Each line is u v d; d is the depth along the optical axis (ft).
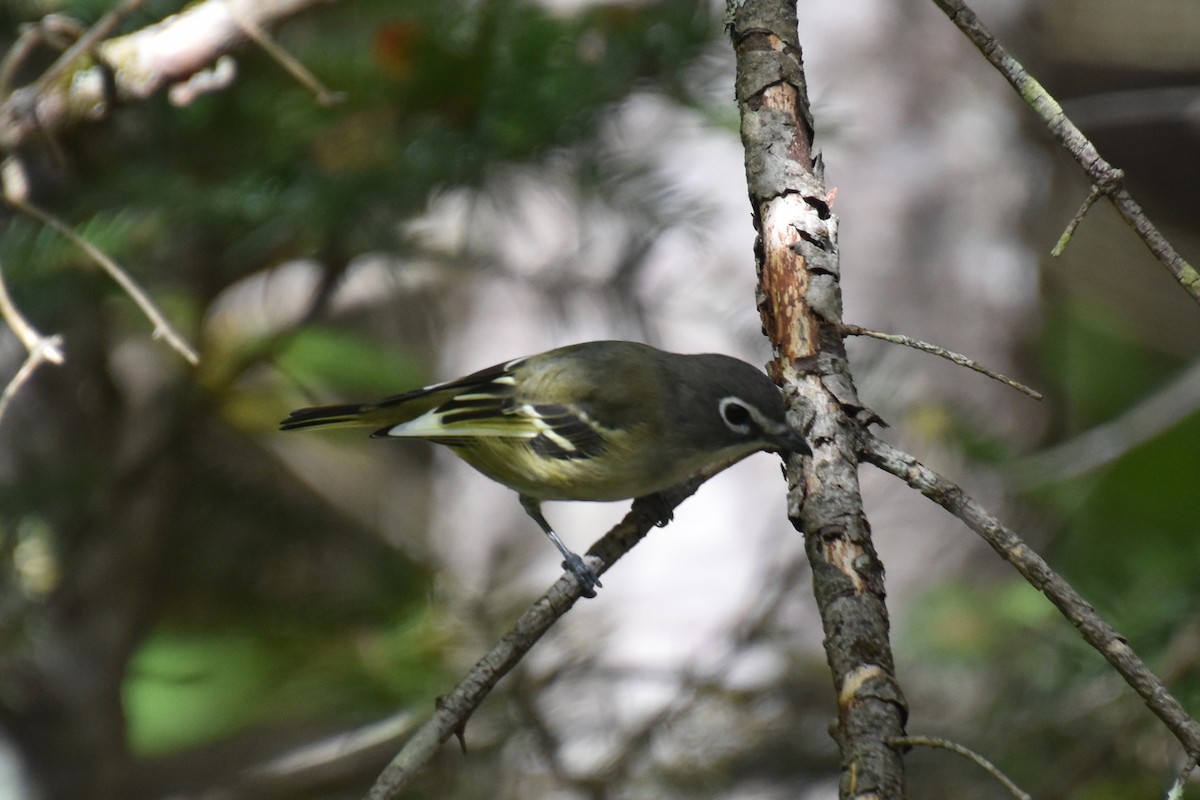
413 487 49.90
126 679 39.55
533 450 29.48
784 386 19.15
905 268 45.24
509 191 31.78
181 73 29.22
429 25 31.30
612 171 31.14
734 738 35.35
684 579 40.68
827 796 34.73
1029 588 36.17
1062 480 38.96
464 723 19.03
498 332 46.37
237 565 41.11
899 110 46.62
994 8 50.06
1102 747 30.71
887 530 41.52
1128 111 63.26
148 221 30.58
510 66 30.68
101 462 35.78
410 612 36.73
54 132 29.45
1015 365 45.73
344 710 35.06
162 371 41.83
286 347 38.58
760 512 40.98
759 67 21.11
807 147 20.71
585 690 35.27
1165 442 40.63
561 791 33.96
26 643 35.53
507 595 35.99
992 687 36.17
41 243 29.94
